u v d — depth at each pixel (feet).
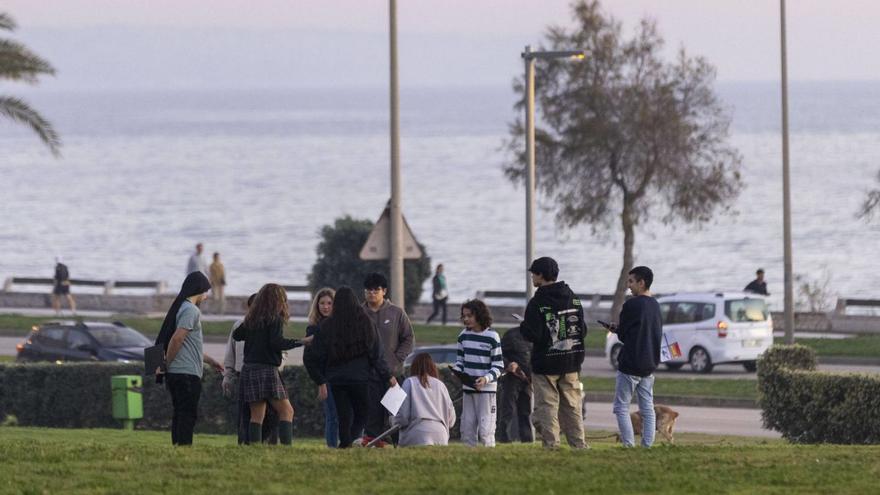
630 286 196.54
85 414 313.94
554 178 582.35
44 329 428.97
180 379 183.42
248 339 188.34
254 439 189.47
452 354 339.16
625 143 567.18
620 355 195.21
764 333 447.42
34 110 472.03
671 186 574.97
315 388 290.97
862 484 150.30
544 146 582.35
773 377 279.28
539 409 189.98
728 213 608.60
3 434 268.82
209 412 301.63
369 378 190.29
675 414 261.85
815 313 551.18
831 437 268.21
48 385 314.76
